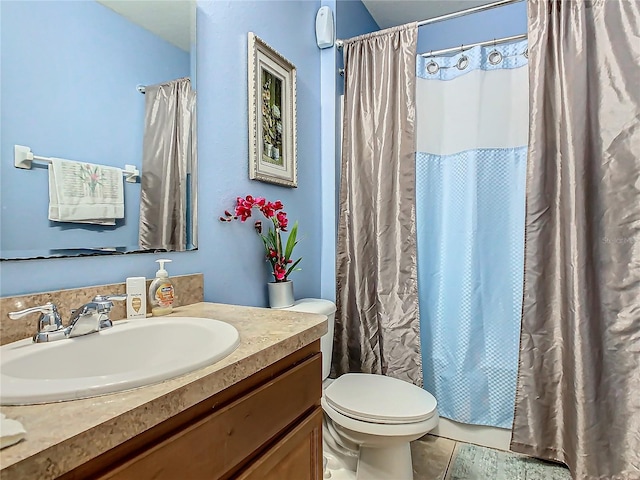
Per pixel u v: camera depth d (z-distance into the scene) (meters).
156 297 0.99
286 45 1.77
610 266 1.50
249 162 1.48
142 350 0.86
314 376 0.90
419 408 1.34
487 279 1.80
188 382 0.55
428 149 1.92
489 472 1.58
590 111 1.53
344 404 1.37
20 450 0.37
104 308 0.80
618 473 1.44
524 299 1.66
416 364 1.84
